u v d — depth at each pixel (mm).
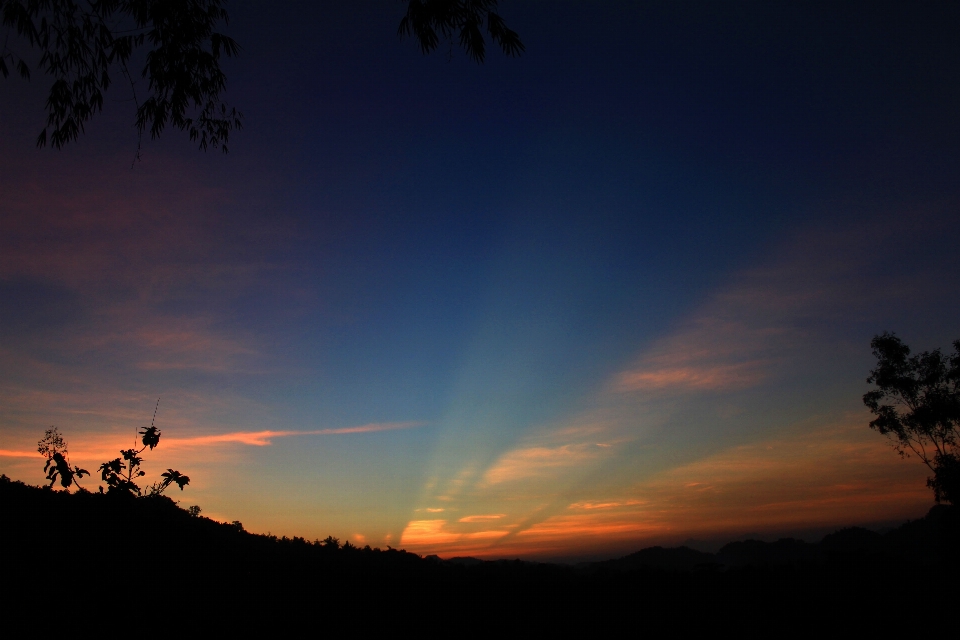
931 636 16047
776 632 15797
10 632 9430
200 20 11227
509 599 18422
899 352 38375
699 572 23469
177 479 16469
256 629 12500
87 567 13094
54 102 10547
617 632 15219
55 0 10008
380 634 13742
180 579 14367
